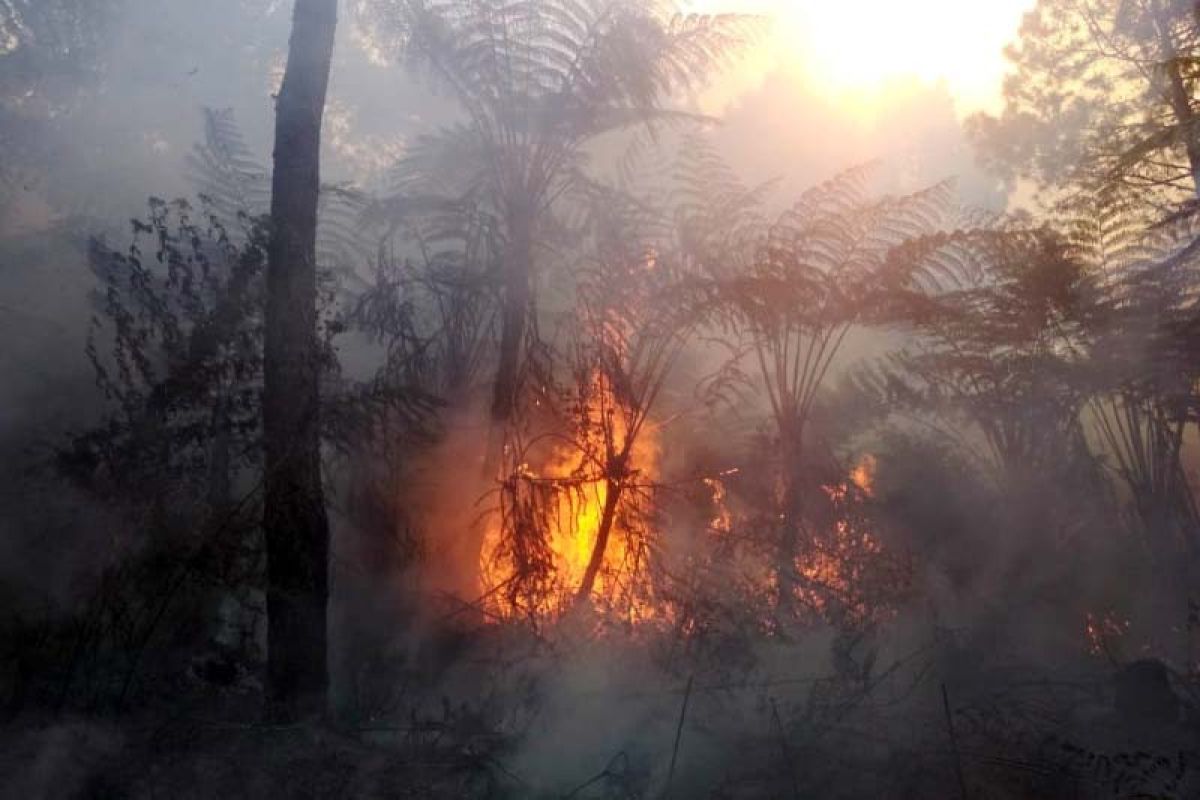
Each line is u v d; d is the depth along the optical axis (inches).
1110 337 418.6
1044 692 297.6
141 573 265.4
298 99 272.2
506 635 306.5
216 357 276.5
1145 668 281.1
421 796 228.5
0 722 233.8
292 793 222.8
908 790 236.1
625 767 237.3
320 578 263.1
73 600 278.1
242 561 274.5
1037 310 414.0
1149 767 237.6
